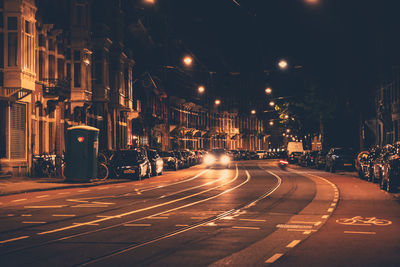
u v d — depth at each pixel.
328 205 16.64
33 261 8.50
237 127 116.75
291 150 66.88
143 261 8.48
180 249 9.50
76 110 38.66
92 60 41.34
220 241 10.30
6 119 29.14
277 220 13.26
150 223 12.84
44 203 17.81
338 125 50.84
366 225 12.35
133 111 54.56
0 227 12.27
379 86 48.28
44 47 33.81
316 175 35.56
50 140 34.69
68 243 10.15
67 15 37.03
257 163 70.19
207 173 40.66
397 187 22.02
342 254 9.02
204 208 16.03
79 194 21.50
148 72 57.91
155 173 36.44
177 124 77.88
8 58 28.86
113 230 11.76
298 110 62.41
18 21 28.84
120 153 32.41
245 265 8.17
